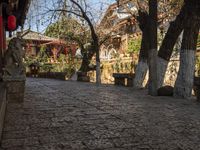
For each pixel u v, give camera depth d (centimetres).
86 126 678
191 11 1204
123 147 529
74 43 3005
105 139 577
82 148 522
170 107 958
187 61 1198
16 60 988
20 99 995
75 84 2025
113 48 3569
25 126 673
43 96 1236
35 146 531
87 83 2183
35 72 3525
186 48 1203
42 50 3825
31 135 600
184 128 667
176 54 1931
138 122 723
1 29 1320
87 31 2688
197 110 904
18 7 1523
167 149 521
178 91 1212
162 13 2091
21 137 585
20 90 993
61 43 3191
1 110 588
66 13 2362
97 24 2738
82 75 2564
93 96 1251
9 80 977
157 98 1195
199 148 527
